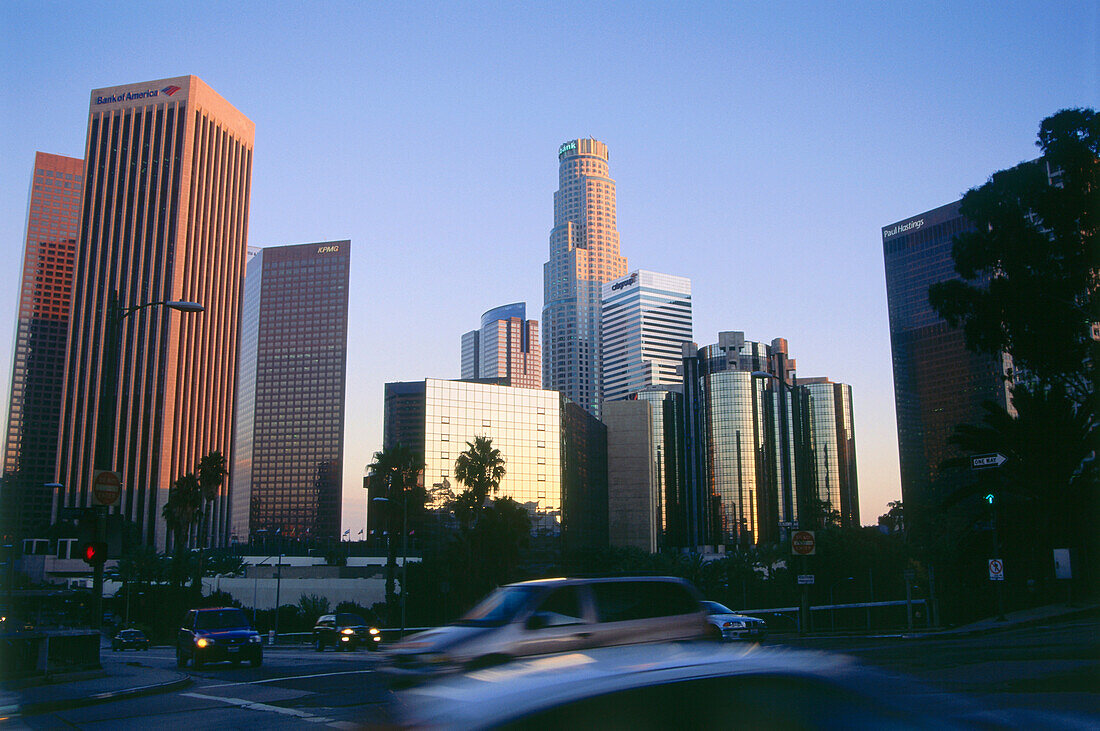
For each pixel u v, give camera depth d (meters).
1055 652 17.19
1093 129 42.75
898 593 94.50
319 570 105.81
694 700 3.82
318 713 12.59
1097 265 43.47
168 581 117.62
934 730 4.06
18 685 16.44
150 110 196.00
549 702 3.73
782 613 46.75
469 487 76.88
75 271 188.62
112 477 22.42
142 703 14.81
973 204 46.59
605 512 164.38
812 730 3.84
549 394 130.50
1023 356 46.56
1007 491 44.97
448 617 76.56
